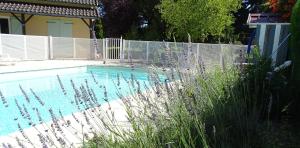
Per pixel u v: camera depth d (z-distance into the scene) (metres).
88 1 22.17
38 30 20.23
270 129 3.36
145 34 22.83
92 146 2.93
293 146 2.93
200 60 4.09
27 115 3.05
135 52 17.56
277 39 5.75
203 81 3.73
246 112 3.19
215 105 3.23
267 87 3.98
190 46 4.39
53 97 9.46
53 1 20.38
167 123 2.96
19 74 12.50
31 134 4.34
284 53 5.49
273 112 3.78
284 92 3.79
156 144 2.70
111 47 18.55
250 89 3.91
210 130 2.89
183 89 3.42
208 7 17.47
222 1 17.52
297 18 3.81
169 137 2.75
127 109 3.56
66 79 13.37
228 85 3.74
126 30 25.50
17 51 16.69
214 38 19.55
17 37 16.59
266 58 4.72
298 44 3.79
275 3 5.75
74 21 21.42
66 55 18.88
